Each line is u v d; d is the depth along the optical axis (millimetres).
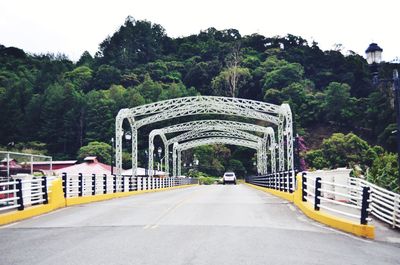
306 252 8961
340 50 134250
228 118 96125
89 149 82625
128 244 9727
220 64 126812
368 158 72688
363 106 97438
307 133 98125
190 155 101375
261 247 9375
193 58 134000
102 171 55062
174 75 124375
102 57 139375
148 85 106938
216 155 107688
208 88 121062
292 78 110500
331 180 20719
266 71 118438
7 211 16391
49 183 19344
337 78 114500
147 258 8148
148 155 56844
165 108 43438
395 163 31281
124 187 32438
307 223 14008
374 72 14305
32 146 89250
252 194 32031
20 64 131375
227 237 10703
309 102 103188
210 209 18078
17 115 95250
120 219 14844
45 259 8188
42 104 96250
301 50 129375
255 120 100625
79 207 20031
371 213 16531
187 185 68938
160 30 156375
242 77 118250
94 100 95625
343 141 76688
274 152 57562
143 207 19328
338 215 15195
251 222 13797
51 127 93625
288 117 39500
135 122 45500
